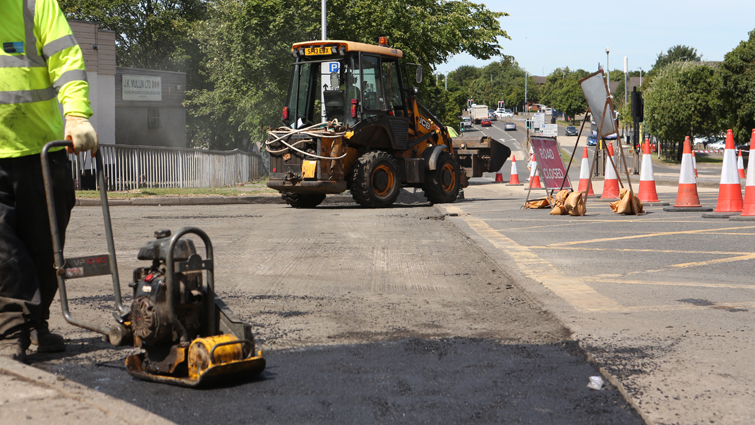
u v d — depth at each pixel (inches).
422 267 270.8
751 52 2171.5
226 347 127.1
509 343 159.5
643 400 117.1
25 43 149.3
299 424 110.9
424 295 216.5
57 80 149.2
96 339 164.7
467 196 772.6
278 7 994.7
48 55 149.9
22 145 149.2
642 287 219.1
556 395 123.9
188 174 832.9
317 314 190.1
